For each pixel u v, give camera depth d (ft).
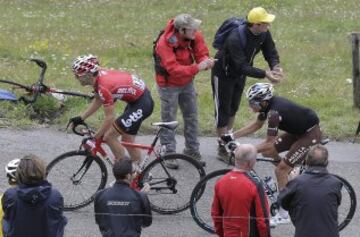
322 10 178.29
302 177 53.01
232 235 54.85
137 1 188.44
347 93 109.50
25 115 93.86
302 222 52.26
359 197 73.82
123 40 143.74
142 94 69.26
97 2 186.29
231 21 79.15
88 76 66.69
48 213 48.16
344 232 66.90
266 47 80.33
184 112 79.77
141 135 89.45
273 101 65.92
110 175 75.36
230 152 68.44
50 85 107.86
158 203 69.56
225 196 54.90
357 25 163.84
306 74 121.90
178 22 74.23
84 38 143.84
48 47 133.59
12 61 122.31
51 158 82.17
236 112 90.68
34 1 185.68
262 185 55.16
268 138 65.16
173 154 69.56
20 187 48.03
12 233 48.29
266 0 185.98
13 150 83.66
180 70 74.84
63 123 92.53
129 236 52.03
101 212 52.75
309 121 65.62
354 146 88.79
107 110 67.21
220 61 79.30
